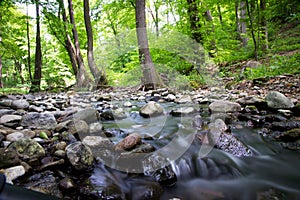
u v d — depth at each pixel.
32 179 1.35
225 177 1.64
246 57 8.41
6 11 9.93
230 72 7.23
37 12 10.59
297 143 2.06
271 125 2.49
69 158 1.50
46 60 14.65
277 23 11.05
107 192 1.26
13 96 6.07
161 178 1.50
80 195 1.26
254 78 5.51
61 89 10.10
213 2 7.87
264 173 1.71
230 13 14.58
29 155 1.58
